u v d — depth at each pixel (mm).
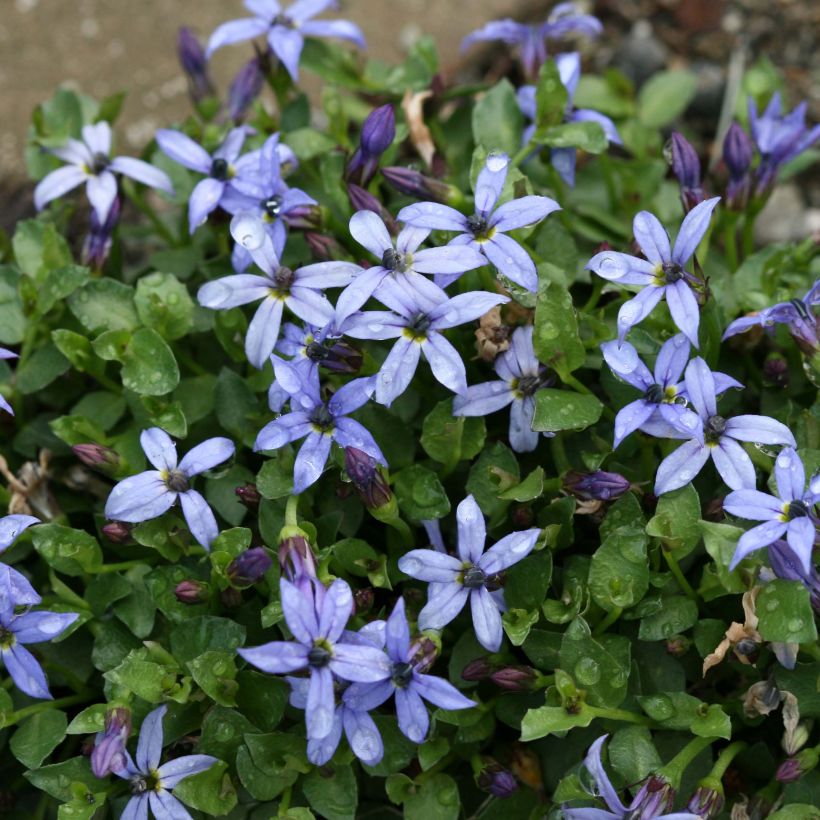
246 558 209
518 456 231
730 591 210
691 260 231
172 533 220
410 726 203
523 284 211
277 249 227
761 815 213
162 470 215
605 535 218
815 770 213
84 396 240
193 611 220
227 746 214
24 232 243
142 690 212
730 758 211
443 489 219
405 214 212
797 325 217
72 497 238
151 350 227
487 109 245
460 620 224
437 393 231
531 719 207
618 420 208
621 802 207
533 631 215
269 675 213
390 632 198
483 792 222
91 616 222
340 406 210
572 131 237
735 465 208
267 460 229
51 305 233
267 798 212
